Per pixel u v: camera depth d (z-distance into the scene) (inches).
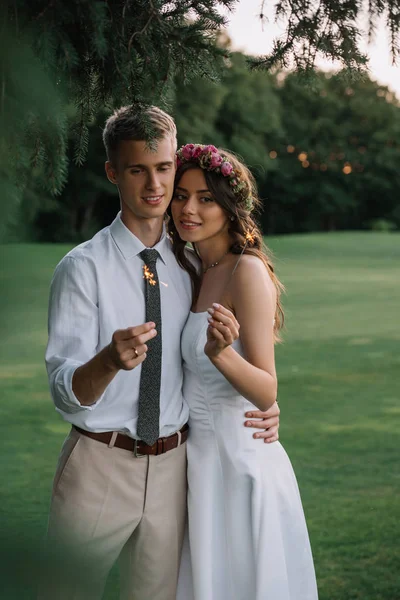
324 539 168.2
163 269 97.8
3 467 60.7
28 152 64.5
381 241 1226.6
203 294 99.9
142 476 92.7
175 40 77.5
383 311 551.8
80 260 91.4
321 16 84.9
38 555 41.2
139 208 92.4
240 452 97.2
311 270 849.5
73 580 41.9
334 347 421.1
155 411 92.7
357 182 2041.1
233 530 96.9
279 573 96.3
